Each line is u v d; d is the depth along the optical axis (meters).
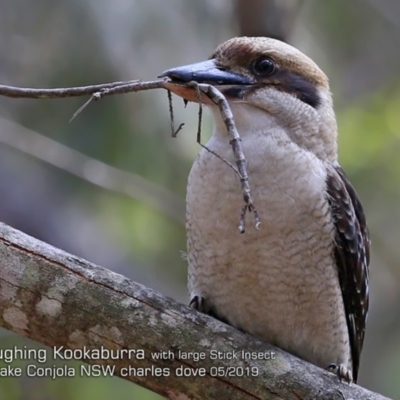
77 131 12.50
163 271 13.73
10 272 7.52
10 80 12.49
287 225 8.29
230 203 8.31
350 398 7.71
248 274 8.39
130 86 7.16
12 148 13.80
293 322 8.51
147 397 11.50
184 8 12.66
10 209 13.73
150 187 12.10
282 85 8.69
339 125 14.25
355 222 8.74
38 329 7.60
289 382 7.71
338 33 14.59
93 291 7.57
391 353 14.77
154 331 7.61
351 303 9.05
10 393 10.98
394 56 14.82
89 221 13.89
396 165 14.04
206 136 12.41
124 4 12.52
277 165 8.34
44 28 12.50
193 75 8.59
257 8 10.70
